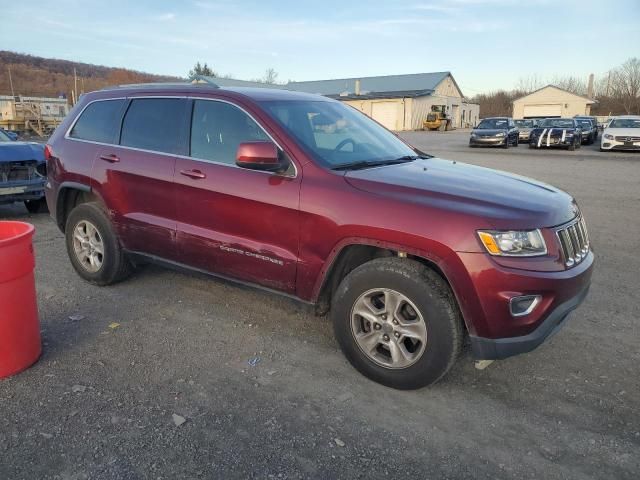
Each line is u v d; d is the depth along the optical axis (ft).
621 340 13.37
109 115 15.87
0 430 9.46
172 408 10.24
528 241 9.85
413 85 183.73
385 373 10.97
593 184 41.42
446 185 10.99
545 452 9.18
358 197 10.89
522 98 202.69
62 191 16.89
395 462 8.87
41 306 15.06
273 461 8.83
